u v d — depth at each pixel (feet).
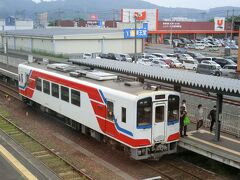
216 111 49.34
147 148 48.08
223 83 46.32
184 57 171.63
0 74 120.88
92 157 52.03
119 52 189.37
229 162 43.16
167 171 47.47
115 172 46.65
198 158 51.19
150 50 235.20
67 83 61.57
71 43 174.81
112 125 50.52
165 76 53.31
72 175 44.96
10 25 362.33
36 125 69.00
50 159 50.34
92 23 320.09
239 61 128.06
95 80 58.44
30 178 42.60
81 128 61.72
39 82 72.59
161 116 48.47
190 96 74.74
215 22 294.25
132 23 216.74
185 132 52.34
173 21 279.08
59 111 65.31
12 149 53.26
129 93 47.73
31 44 190.29
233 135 53.26
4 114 76.84
